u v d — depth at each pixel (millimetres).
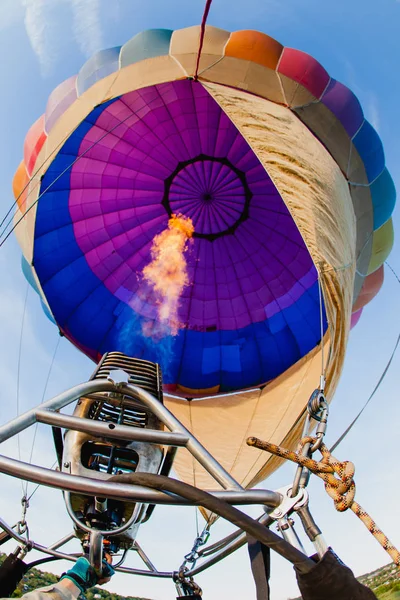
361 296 7668
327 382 5301
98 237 8781
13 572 2527
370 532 1684
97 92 5770
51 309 8023
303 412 5984
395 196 6781
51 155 5773
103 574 2178
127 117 7996
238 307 9094
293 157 5086
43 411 2018
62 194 8211
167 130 8391
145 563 3500
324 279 4719
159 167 8805
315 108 5926
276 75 5789
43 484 1715
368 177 6316
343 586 1484
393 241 7238
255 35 5773
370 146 6285
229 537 2879
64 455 2818
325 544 1691
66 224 8406
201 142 8633
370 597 1489
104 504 2566
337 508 1743
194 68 5602
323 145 5883
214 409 8227
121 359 3307
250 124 5113
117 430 2008
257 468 6727
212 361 8742
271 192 9008
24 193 6773
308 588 1498
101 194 8680
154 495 1689
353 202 6156
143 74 5656
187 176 8977
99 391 2430
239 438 7410
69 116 5855
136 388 2439
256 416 7719
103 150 8289
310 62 5902
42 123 6641
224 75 5629
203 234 9391
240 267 9242
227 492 1797
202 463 2008
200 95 7875
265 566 1745
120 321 8641
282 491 1840
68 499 2527
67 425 1995
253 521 1563
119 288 8812
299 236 8797
